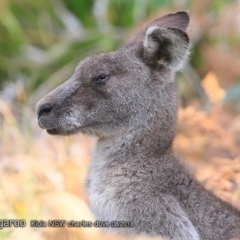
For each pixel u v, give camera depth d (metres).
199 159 13.84
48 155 13.53
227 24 19.02
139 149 10.00
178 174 9.81
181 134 14.11
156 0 19.12
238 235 9.53
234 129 14.73
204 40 19.30
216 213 9.65
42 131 14.82
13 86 18.97
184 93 18.50
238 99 17.00
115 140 10.19
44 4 20.62
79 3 20.50
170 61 10.21
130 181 9.77
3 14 20.16
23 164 12.45
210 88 14.82
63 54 19.64
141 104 10.12
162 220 9.42
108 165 10.05
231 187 11.84
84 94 10.20
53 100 10.18
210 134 14.03
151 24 10.83
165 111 10.12
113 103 10.16
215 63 18.89
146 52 10.22
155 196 9.59
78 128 10.23
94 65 10.29
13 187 11.77
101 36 19.62
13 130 14.52
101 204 9.80
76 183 11.95
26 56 19.86
